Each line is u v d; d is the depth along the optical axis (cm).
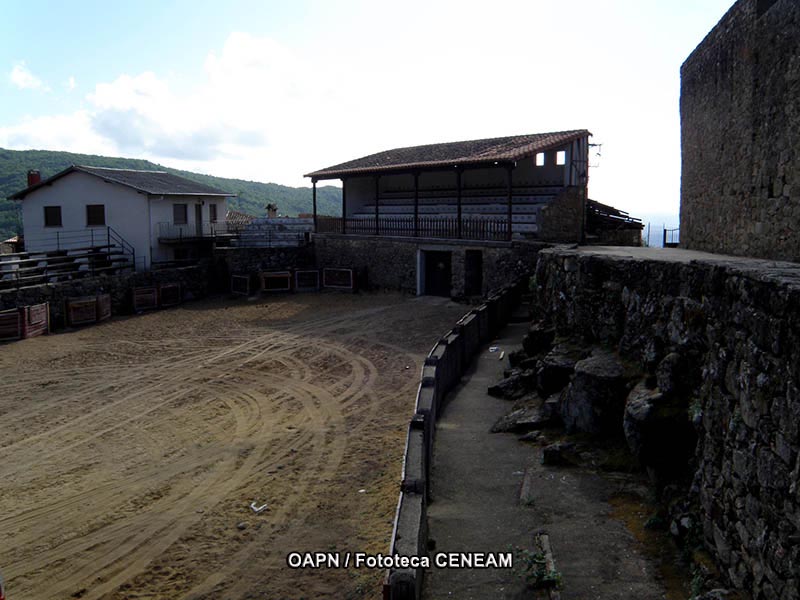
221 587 787
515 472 856
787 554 421
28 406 1614
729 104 1152
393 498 982
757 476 477
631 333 945
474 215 2877
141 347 2248
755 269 558
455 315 2461
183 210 3703
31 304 2483
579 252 1315
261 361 2006
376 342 2161
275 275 3231
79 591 799
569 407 943
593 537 653
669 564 590
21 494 1100
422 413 873
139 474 1172
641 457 724
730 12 1144
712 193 1277
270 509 998
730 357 564
